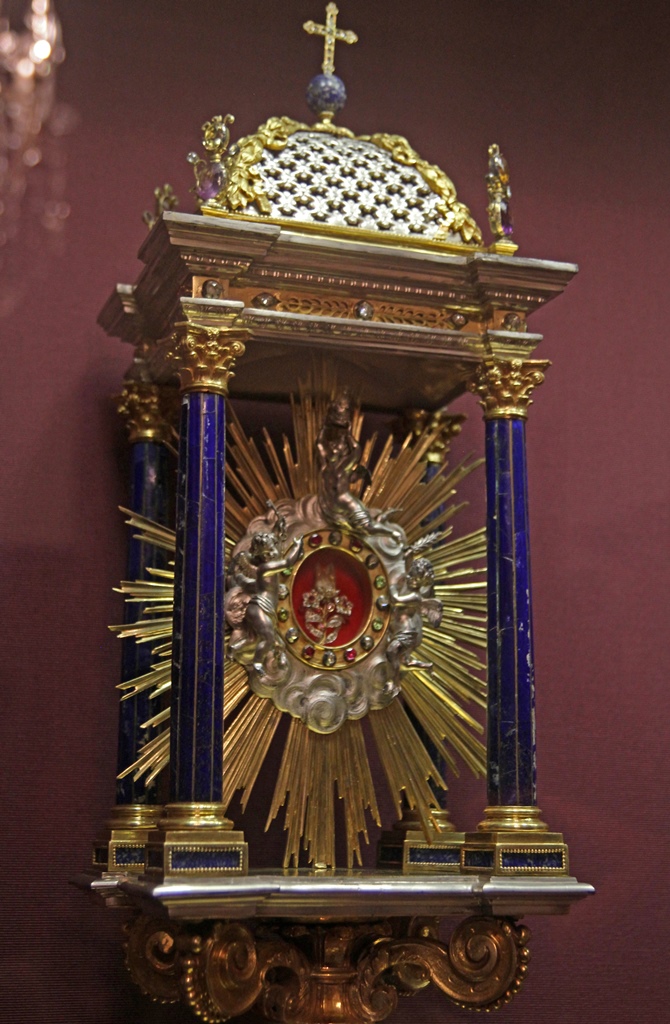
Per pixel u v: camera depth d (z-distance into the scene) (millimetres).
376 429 6254
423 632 5668
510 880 4828
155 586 5484
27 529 5828
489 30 6922
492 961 5047
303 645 5430
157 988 5234
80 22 6250
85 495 5934
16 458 5863
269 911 4668
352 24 6684
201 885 4430
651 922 6344
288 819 5328
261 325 5023
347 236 5211
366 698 5473
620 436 6781
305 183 5305
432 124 6734
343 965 5117
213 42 6457
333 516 5531
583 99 7000
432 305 5293
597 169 6965
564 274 5254
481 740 6191
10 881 5562
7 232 6008
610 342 6848
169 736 5156
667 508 6785
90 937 5621
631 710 6527
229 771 5238
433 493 5863
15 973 5504
